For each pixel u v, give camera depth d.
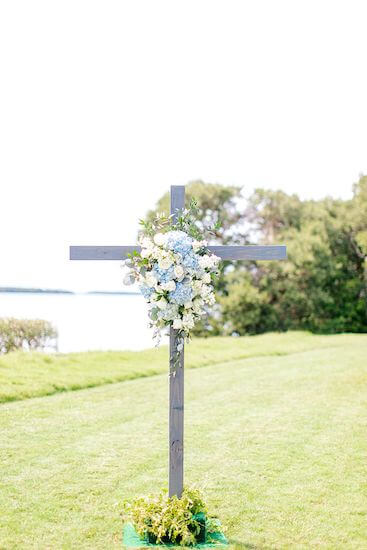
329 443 8.16
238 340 20.50
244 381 13.09
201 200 29.05
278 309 28.81
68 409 10.13
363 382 12.70
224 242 29.08
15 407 10.12
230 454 7.68
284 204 29.23
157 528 4.93
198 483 6.54
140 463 7.27
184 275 4.95
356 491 6.30
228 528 5.30
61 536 5.13
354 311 30.19
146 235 5.26
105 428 8.96
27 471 6.90
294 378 13.38
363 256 30.05
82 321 32.66
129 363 15.04
